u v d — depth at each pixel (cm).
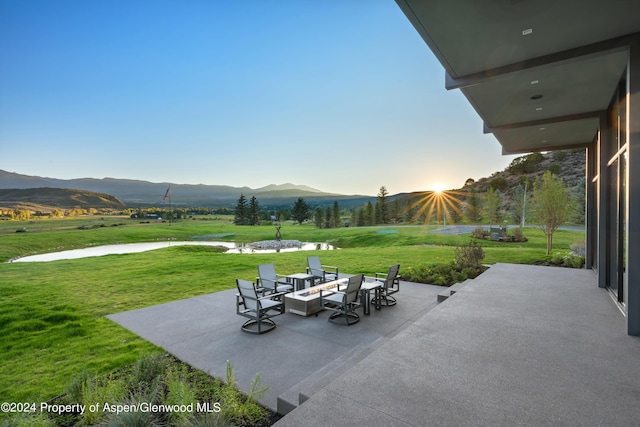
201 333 575
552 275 836
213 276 1163
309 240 3934
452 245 2312
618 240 525
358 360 365
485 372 302
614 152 612
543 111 692
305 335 559
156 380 369
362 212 6488
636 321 400
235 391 332
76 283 1050
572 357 336
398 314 685
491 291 656
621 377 291
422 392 265
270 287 804
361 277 639
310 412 236
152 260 1620
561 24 362
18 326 619
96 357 484
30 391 390
